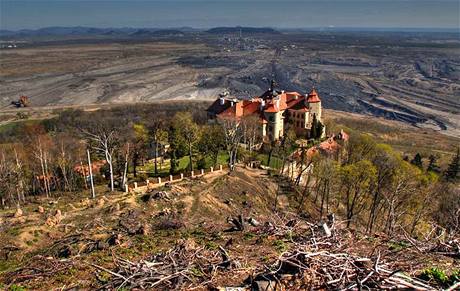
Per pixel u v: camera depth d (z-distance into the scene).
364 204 50.22
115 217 37.38
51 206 42.94
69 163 61.66
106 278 16.08
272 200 53.84
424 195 46.47
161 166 68.81
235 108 84.06
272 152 73.12
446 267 14.44
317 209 54.12
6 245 29.92
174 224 30.16
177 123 68.12
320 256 12.69
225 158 66.94
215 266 14.50
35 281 17.77
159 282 13.23
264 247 17.81
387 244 16.59
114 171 62.19
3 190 51.34
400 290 11.41
